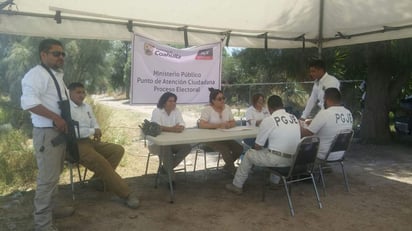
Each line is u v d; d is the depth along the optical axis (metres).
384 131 8.34
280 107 4.37
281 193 4.80
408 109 8.12
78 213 4.02
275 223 3.85
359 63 8.36
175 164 5.00
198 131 4.93
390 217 4.04
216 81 6.21
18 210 4.13
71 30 4.95
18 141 5.83
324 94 4.93
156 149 4.88
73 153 3.47
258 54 8.90
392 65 7.94
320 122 4.50
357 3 5.45
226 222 3.86
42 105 3.17
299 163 4.00
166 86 5.70
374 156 7.09
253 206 4.33
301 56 8.34
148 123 4.59
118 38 5.35
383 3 5.18
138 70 5.39
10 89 5.95
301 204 4.41
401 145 8.12
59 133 3.34
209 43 6.10
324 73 5.54
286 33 6.57
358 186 5.14
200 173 5.78
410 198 4.65
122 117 13.16
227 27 5.92
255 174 5.69
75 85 4.48
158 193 4.74
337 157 4.66
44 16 4.60
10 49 6.00
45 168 3.33
